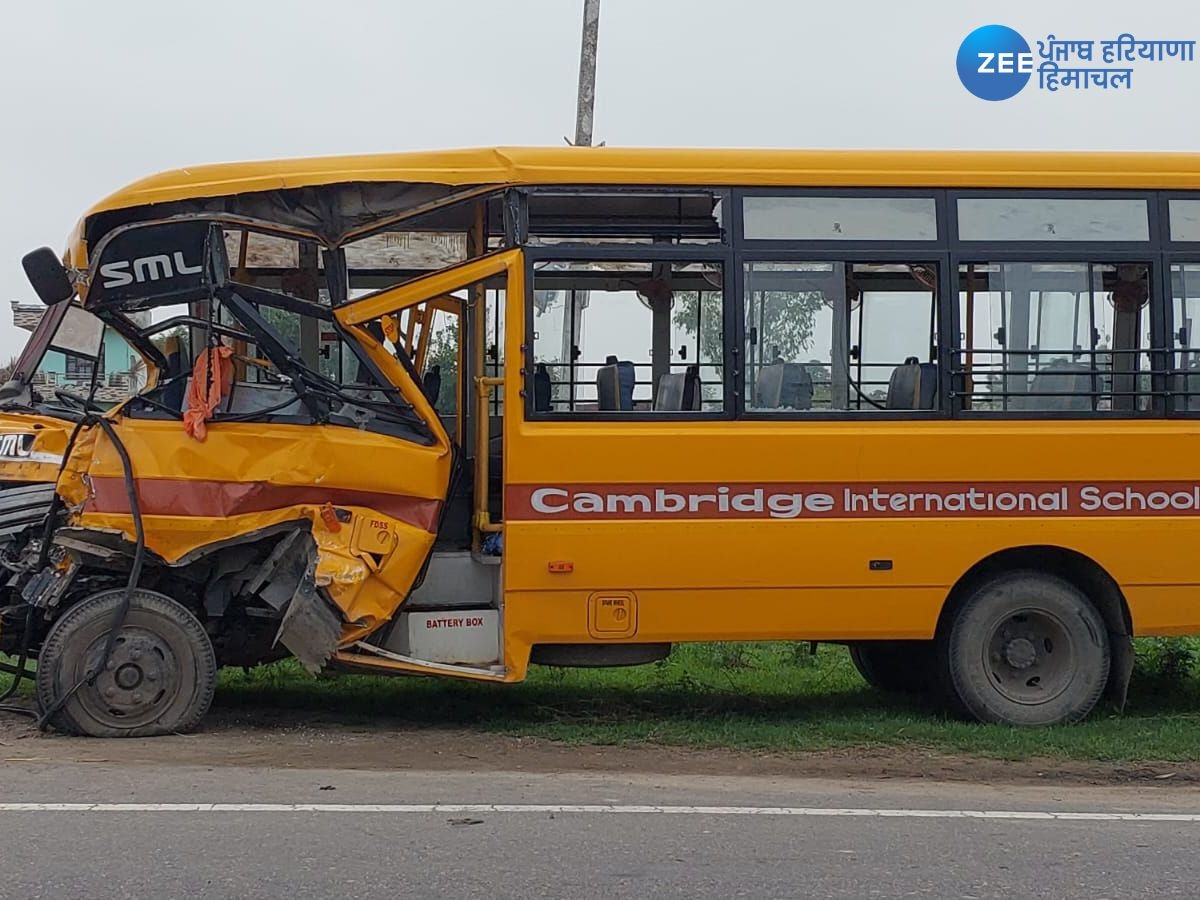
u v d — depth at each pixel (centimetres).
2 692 922
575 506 810
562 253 812
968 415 835
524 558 807
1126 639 872
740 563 816
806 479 821
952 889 510
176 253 802
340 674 1023
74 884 496
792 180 828
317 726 852
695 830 588
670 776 718
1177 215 858
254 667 973
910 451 827
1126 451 842
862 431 826
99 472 781
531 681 1030
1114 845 578
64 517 812
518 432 806
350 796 639
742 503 818
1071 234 848
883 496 827
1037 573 866
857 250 832
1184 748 800
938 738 822
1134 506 845
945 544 831
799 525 820
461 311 869
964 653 859
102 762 714
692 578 815
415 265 871
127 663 782
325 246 827
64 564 796
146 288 801
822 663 1165
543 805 629
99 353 896
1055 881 523
